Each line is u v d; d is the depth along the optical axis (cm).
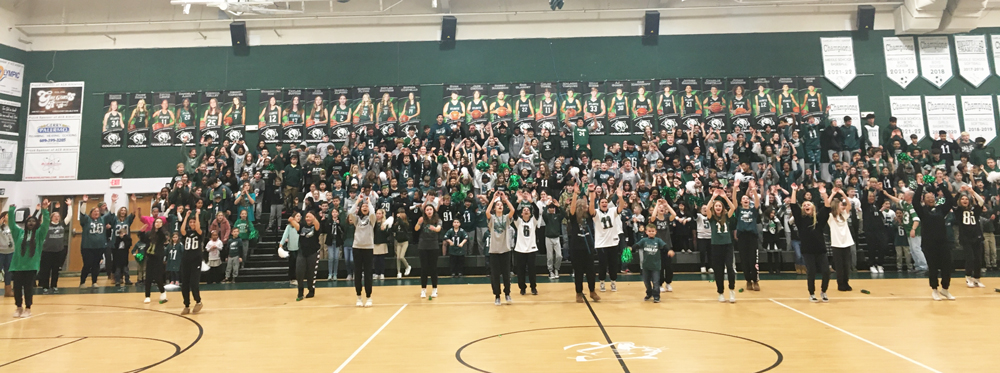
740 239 1025
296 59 2002
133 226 1895
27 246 884
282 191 1664
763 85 1956
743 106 1948
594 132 1953
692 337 615
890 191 1540
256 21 2011
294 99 1975
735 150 1756
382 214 939
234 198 1595
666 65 1984
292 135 1955
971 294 930
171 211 1447
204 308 923
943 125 1927
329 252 1359
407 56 2006
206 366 525
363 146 1733
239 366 523
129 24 1991
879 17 1984
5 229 1141
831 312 775
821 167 1827
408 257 1430
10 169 1898
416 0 2036
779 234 1448
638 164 1714
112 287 1322
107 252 1481
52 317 855
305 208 1443
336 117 1967
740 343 582
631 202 1373
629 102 1970
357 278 923
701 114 1950
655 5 2020
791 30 1986
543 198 1312
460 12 2033
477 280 1291
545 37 2016
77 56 1986
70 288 1298
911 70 1956
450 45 2012
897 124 1928
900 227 1319
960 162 1738
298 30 2016
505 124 1856
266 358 554
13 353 591
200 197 1530
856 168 1633
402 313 826
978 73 1955
